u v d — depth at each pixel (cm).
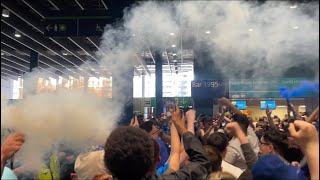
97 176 141
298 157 234
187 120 183
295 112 162
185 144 170
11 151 132
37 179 170
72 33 961
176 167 180
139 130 134
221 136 246
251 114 980
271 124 349
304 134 120
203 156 165
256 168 119
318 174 116
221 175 151
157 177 147
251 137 316
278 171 115
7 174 158
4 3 1081
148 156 131
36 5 1172
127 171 128
